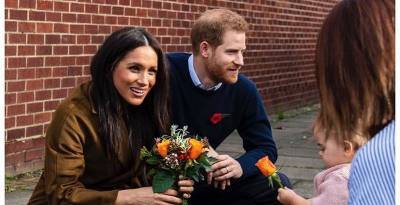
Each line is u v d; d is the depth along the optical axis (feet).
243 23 12.42
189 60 12.62
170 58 12.68
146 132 11.50
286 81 41.96
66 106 10.99
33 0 22.54
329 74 6.57
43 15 22.99
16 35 22.00
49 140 10.94
